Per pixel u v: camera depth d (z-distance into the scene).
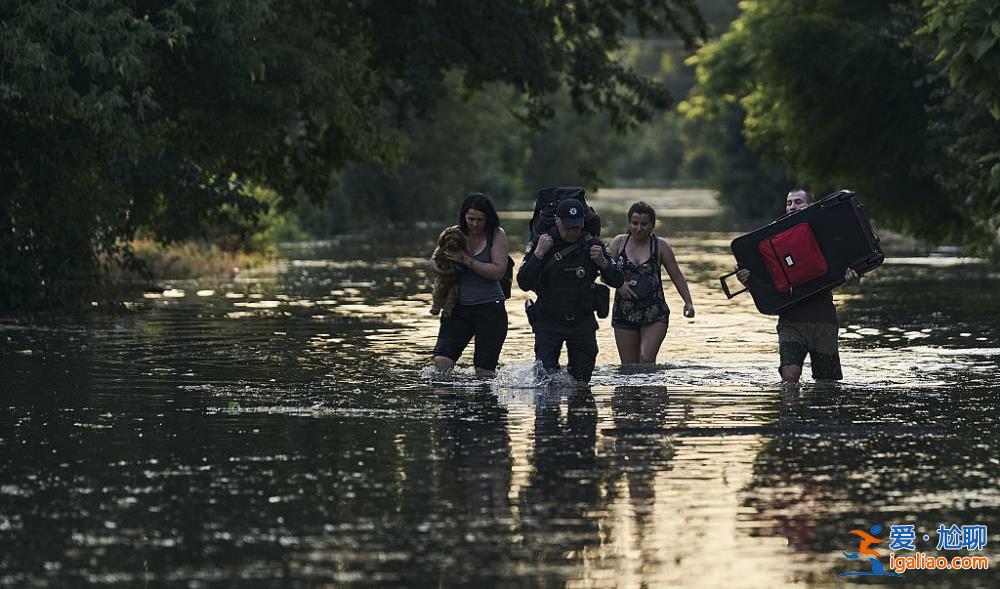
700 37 84.88
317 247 124.69
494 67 71.44
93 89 48.81
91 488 22.47
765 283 34.34
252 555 18.53
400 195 180.62
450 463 24.36
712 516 20.56
